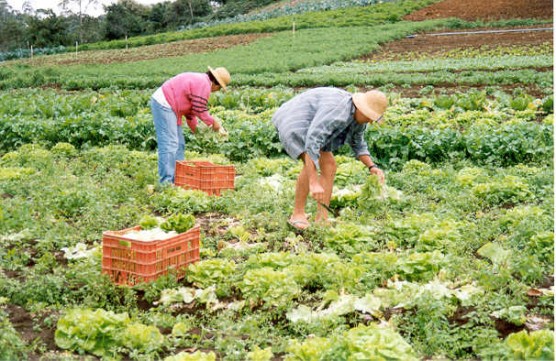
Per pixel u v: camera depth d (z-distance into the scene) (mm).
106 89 24641
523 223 6973
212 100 18422
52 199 8672
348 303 5359
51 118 16969
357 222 7738
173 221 6395
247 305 5570
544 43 31344
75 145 14414
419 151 11727
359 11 52438
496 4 48406
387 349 4289
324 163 7594
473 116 15047
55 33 74562
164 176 9766
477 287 5699
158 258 5934
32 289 5699
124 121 14344
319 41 38125
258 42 41125
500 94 17141
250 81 23047
